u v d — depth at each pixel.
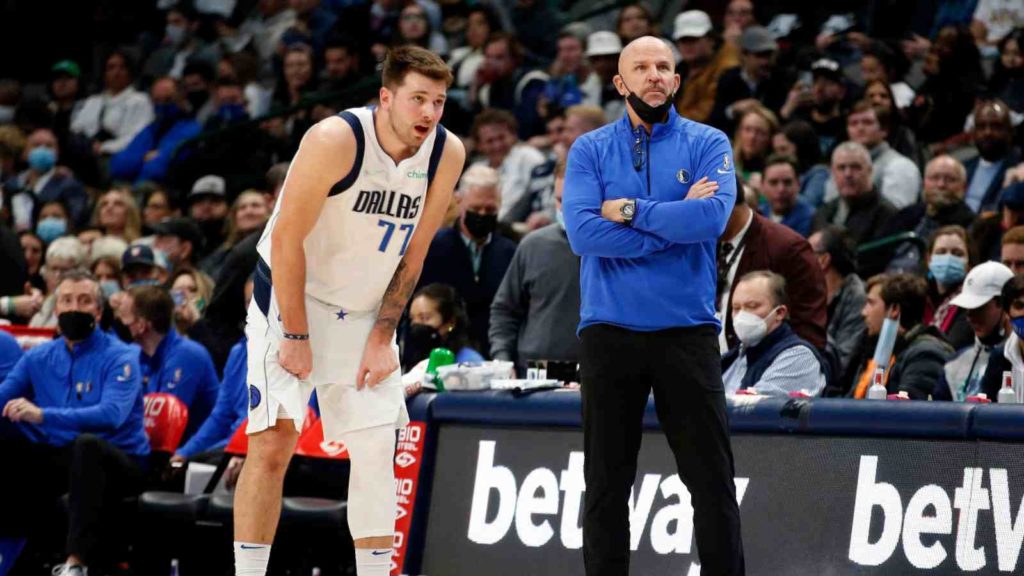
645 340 15.79
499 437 19.45
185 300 29.53
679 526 17.97
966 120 33.81
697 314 15.84
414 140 15.18
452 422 19.92
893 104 32.03
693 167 16.11
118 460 23.62
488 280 26.00
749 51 37.09
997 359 19.30
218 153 43.09
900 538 16.50
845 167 29.78
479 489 19.38
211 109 47.22
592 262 16.22
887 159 31.23
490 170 25.78
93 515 23.09
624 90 16.28
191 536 22.98
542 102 37.81
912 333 21.64
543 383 19.39
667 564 17.91
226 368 25.38
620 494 15.94
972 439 16.34
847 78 35.00
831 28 39.69
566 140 32.81
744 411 17.70
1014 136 31.48
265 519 15.67
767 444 17.59
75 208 43.12
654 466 18.33
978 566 15.97
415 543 19.56
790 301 21.22
